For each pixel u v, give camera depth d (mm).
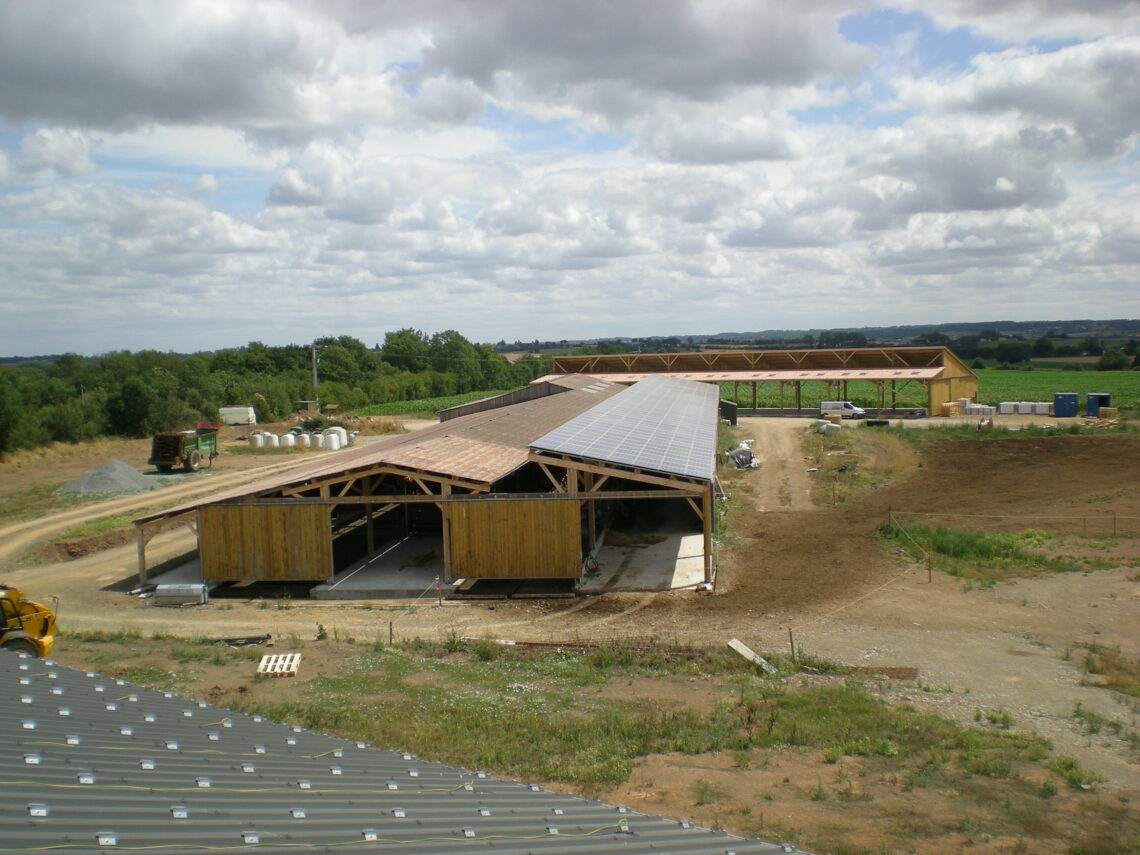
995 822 11484
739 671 18438
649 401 46656
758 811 11773
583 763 13523
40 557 31594
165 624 23344
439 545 32031
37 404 81750
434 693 17125
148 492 44656
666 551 30109
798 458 48562
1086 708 16109
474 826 7027
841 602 23406
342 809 6859
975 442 50719
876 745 14289
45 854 4570
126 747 7723
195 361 119688
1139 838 11031
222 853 5125
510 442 33188
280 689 17375
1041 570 25922
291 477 27859
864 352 74562
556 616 23281
